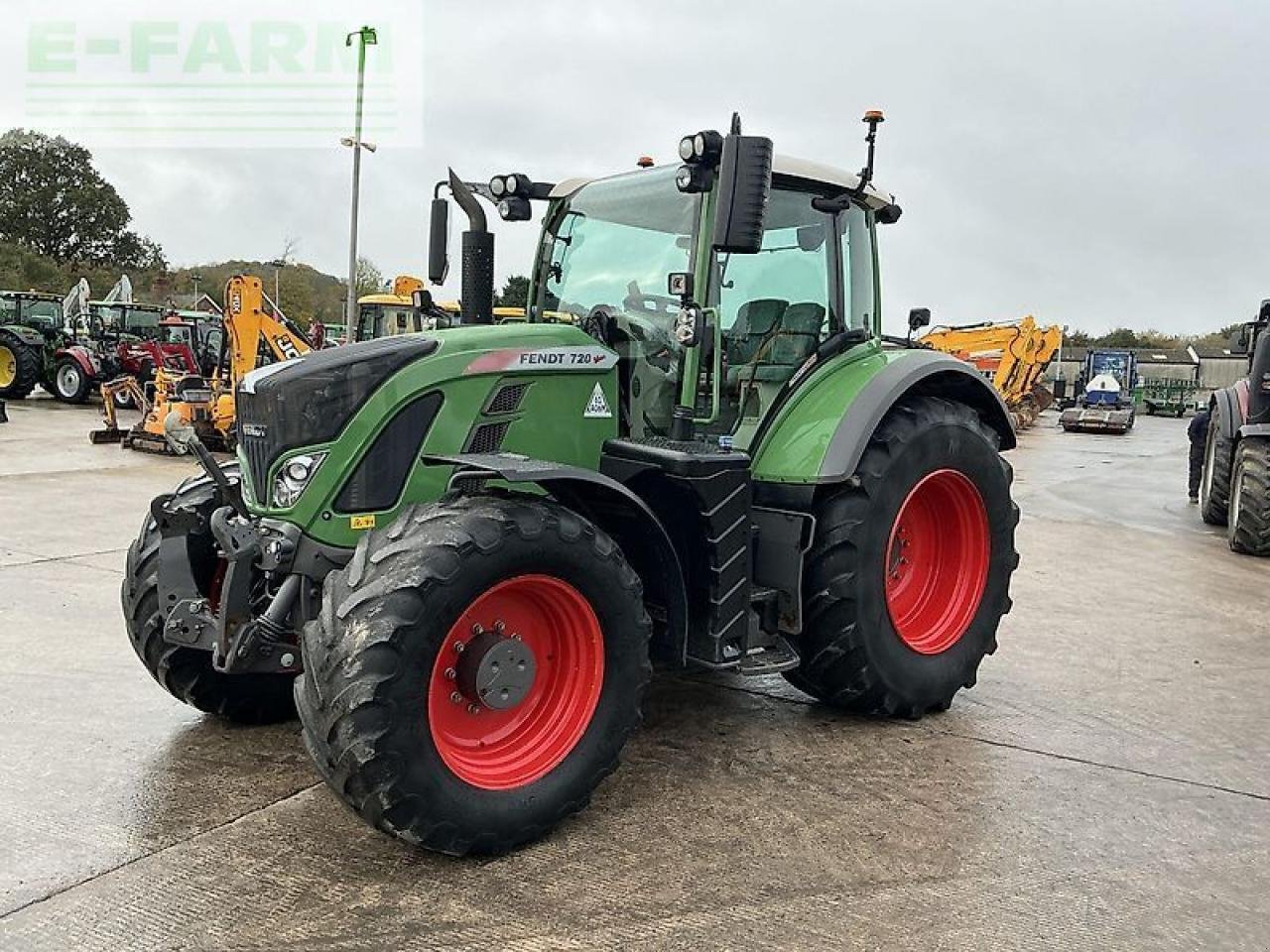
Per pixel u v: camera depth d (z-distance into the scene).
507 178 4.45
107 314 21.97
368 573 2.91
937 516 4.54
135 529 8.00
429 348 3.44
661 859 3.05
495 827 3.00
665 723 4.19
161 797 3.40
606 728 3.25
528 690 3.19
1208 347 54.03
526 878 2.92
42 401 20.95
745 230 3.38
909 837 3.22
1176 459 17.88
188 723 4.09
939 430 4.24
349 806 2.89
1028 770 3.79
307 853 3.04
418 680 2.83
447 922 2.68
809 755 3.88
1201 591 7.01
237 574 3.29
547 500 3.25
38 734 3.93
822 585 3.98
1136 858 3.13
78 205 57.69
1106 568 7.75
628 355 3.96
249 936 2.60
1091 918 2.78
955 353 22.88
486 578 2.94
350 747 2.78
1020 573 7.48
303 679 2.91
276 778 3.57
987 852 3.14
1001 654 5.34
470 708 3.13
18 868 2.92
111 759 3.72
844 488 4.04
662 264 3.98
